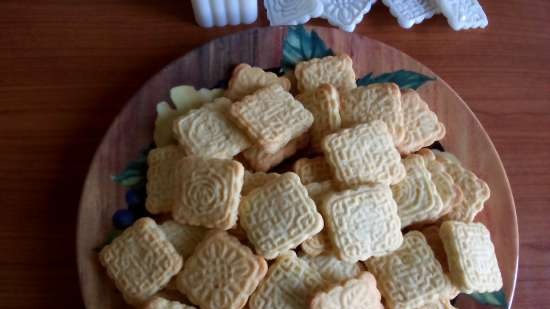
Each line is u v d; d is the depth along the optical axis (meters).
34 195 0.46
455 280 0.40
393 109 0.44
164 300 0.39
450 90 0.47
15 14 0.51
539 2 0.54
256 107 0.43
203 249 0.40
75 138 0.47
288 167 0.45
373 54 0.47
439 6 0.51
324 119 0.44
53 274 0.44
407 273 0.41
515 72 0.51
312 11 0.50
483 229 0.42
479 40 0.52
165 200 0.42
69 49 0.50
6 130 0.47
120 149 0.43
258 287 0.40
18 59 0.50
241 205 0.41
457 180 0.44
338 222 0.40
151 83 0.45
